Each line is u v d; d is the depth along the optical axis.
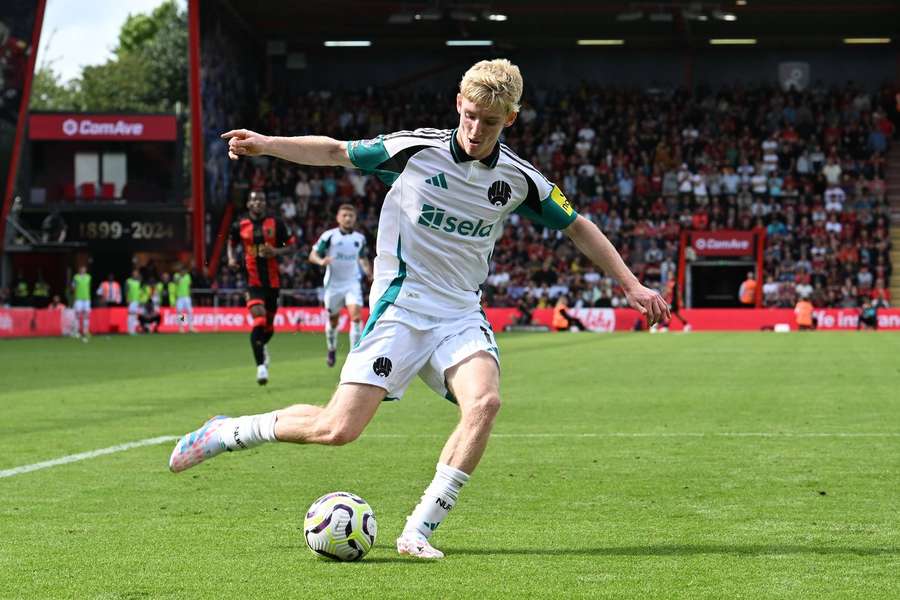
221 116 107.06
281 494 18.20
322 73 128.38
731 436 25.45
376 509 16.97
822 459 21.83
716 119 120.06
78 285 82.12
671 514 16.33
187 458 14.66
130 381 42.69
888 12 111.75
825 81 124.88
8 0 88.81
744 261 107.31
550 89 126.50
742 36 121.44
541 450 23.25
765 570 12.81
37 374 46.75
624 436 25.52
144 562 13.34
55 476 20.05
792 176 114.31
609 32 121.88
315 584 12.21
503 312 99.75
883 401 33.53
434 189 13.98
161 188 115.81
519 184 14.11
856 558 13.42
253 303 38.88
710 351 61.72
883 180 114.00
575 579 12.40
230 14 110.31
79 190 114.12
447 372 14.08
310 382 41.72
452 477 13.66
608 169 116.56
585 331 97.69
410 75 128.12
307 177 116.38
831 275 104.94
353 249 46.84
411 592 11.84
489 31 122.44
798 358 55.00
